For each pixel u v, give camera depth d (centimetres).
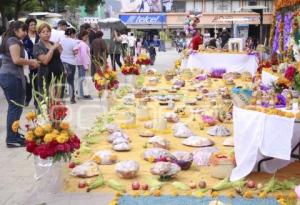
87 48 1158
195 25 2283
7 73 685
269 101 578
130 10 5975
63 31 1114
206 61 1576
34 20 953
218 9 5672
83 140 698
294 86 598
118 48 1630
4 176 575
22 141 713
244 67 1548
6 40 684
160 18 5797
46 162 501
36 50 801
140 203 467
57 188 506
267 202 470
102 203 473
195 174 553
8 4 3228
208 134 735
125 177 534
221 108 843
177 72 1480
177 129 734
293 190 503
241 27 4184
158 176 536
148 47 2755
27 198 499
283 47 1212
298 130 559
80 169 545
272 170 557
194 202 468
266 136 515
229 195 488
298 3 1078
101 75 981
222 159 540
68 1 4166
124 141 667
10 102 698
